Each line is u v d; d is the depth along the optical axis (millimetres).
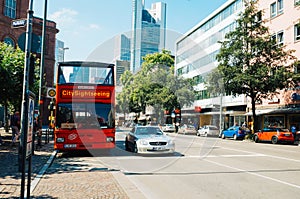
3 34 39812
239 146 22188
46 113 42719
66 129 13703
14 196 6434
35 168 10117
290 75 26516
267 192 7438
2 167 9984
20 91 17797
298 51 29969
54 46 48406
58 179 8500
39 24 44125
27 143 5695
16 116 16797
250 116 37031
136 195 6832
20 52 18469
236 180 8914
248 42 28266
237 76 27406
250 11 28609
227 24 43250
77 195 6680
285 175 9758
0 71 16203
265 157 14789
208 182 8617
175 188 7863
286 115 30969
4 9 40125
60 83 13844
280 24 32656
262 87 26969
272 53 28031
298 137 27188
